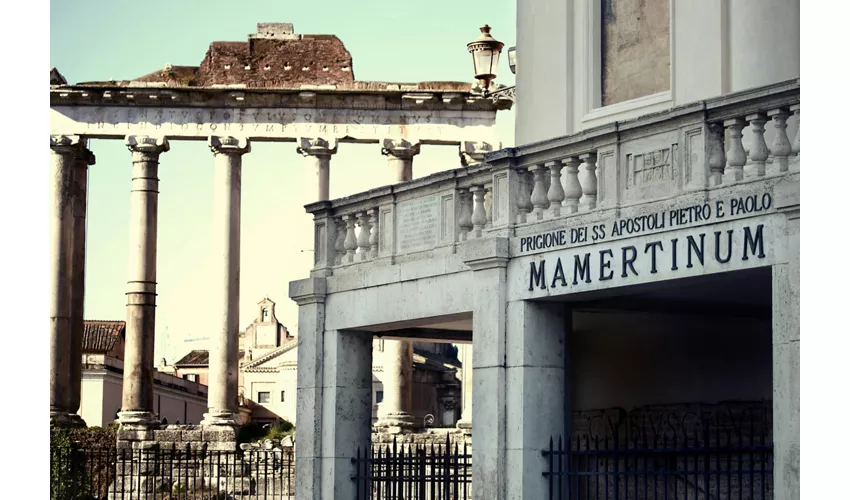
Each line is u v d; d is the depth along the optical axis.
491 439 18.30
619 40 21.25
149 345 43.56
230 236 44.00
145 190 44.16
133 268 43.84
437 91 43.78
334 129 44.19
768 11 18.64
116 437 42.16
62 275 44.25
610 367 21.03
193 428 42.38
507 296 18.39
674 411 20.19
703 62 19.45
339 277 22.09
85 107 44.44
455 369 75.19
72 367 46.00
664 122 16.16
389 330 23.33
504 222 18.55
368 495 21.98
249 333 97.94
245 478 39.56
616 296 17.69
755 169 15.16
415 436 41.28
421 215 20.61
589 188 17.39
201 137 44.41
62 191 44.41
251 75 45.16
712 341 19.89
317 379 22.27
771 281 15.97
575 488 18.70
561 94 21.86
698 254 15.55
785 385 14.30
